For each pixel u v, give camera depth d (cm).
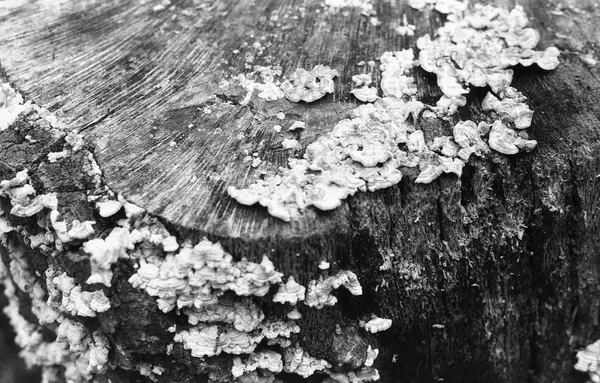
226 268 58
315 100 64
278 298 59
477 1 69
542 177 63
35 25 69
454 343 66
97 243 57
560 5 70
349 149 61
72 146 62
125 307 59
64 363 71
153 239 58
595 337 69
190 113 63
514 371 69
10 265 70
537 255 65
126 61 66
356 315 63
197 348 59
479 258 64
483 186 63
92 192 60
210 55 66
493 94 64
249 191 59
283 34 67
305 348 62
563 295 67
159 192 60
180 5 70
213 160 61
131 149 61
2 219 63
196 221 58
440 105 63
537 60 66
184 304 58
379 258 61
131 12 69
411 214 62
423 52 65
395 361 66
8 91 65
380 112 63
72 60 66
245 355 60
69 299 60
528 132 64
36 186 60
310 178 60
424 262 63
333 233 59
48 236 61
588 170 64
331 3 69
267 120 63
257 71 65
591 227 65
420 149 62
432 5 69
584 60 67
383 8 69
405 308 64
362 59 66
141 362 61
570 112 64
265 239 58
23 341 74
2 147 62
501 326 67
